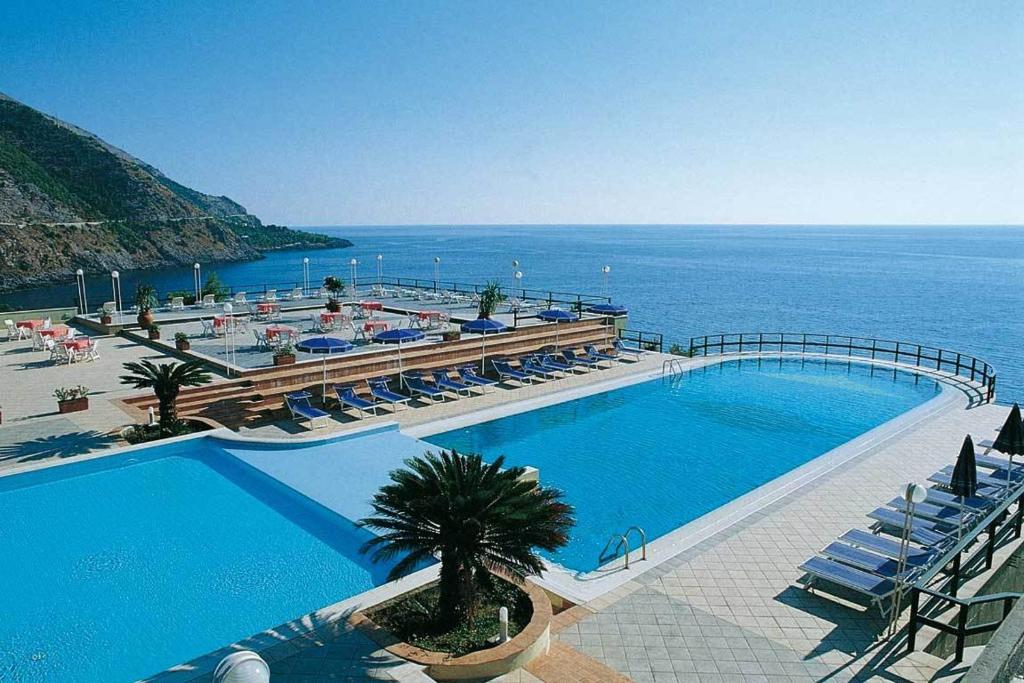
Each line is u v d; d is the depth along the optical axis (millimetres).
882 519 11508
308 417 17922
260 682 4355
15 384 19953
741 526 12273
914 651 8164
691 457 16812
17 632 8648
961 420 19625
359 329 26453
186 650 8328
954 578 8953
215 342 25766
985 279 109375
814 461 15984
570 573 10461
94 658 8117
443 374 21750
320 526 12109
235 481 14195
